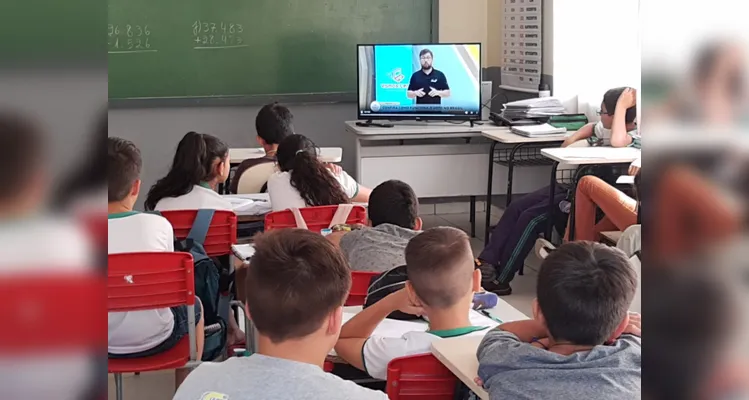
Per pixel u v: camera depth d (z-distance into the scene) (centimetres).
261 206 376
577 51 568
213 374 130
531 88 596
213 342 281
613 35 555
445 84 568
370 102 575
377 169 569
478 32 646
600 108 536
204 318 283
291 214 334
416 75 569
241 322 330
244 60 609
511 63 622
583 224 430
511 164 525
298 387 126
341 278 139
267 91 616
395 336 216
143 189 611
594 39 564
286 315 134
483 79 655
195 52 601
